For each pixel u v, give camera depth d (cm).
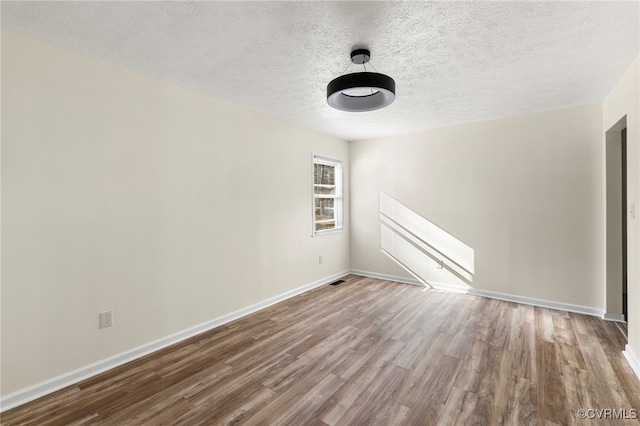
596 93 324
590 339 292
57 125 222
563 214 373
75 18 192
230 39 218
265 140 390
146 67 261
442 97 333
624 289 340
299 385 223
